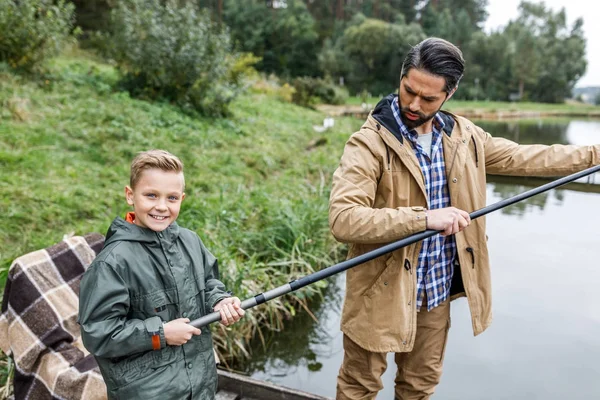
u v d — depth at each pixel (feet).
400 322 5.88
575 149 6.46
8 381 7.86
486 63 123.85
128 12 29.78
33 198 14.38
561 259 15.17
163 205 4.98
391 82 112.88
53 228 13.43
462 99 112.57
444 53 5.19
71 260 7.84
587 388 9.59
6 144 17.71
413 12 143.95
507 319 11.93
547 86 127.54
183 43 29.55
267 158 24.11
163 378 4.91
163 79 28.99
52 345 7.06
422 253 6.17
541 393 9.41
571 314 12.11
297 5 115.55
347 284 6.30
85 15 53.67
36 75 25.25
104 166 18.70
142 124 23.73
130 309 4.90
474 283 6.23
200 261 5.48
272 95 51.90
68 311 7.39
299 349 11.44
